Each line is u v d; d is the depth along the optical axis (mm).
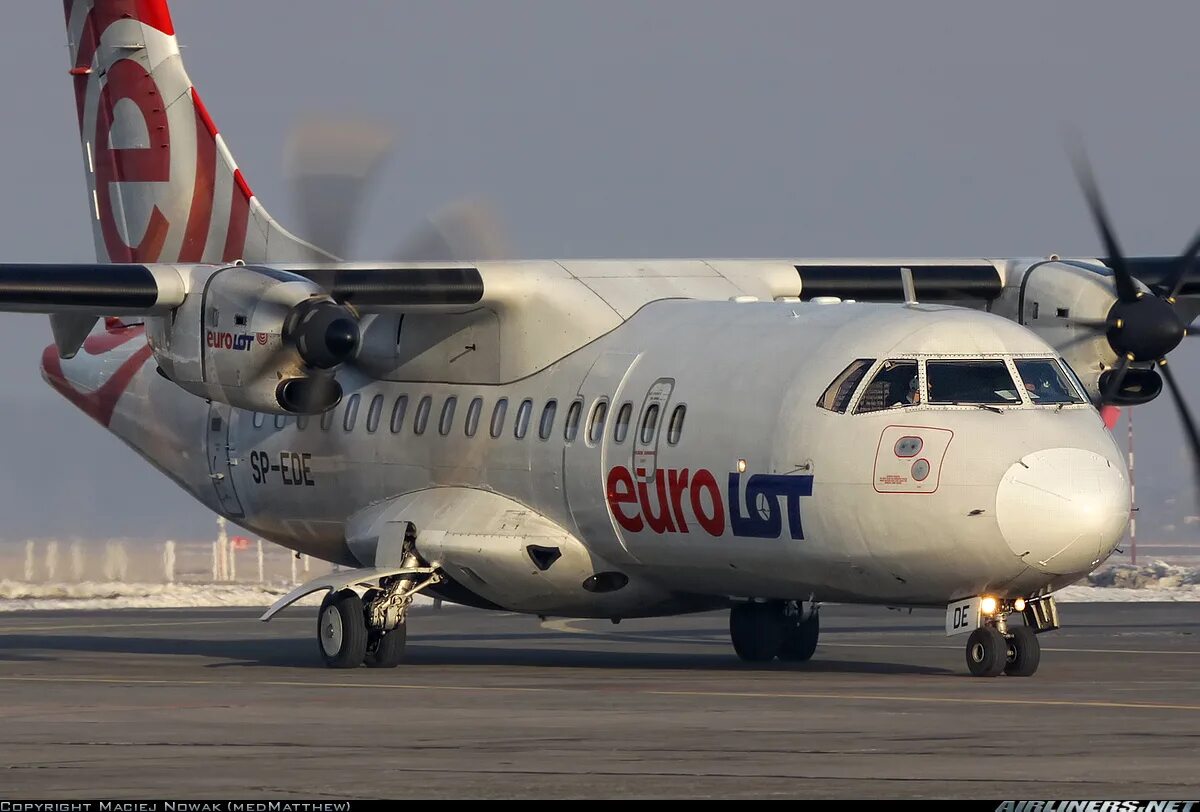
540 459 73000
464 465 75625
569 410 72500
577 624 112312
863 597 66125
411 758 42281
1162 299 75875
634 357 71750
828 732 46719
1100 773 39469
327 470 81000
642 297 75125
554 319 73938
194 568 165500
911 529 62406
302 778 39281
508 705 54312
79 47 92625
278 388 70938
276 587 148875
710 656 81375
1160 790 37219
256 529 87000
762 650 75375
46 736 46938
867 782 38406
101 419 92625
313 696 58000
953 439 62250
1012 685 60969
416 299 72062
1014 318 80438
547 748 43844
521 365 74500
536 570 72625
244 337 70562
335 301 71438
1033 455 61875
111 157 91438
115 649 87688
